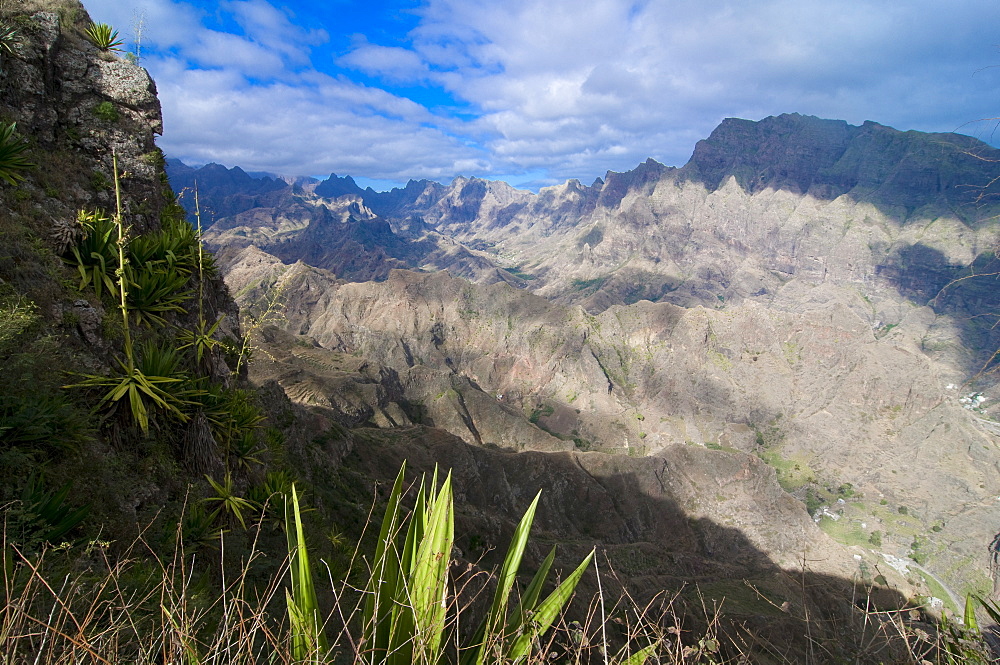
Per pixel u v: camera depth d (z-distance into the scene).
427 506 2.83
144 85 14.92
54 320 8.89
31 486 5.28
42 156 12.02
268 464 15.34
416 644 2.41
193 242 12.86
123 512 7.22
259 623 2.58
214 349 13.82
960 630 3.04
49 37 13.33
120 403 8.88
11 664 2.65
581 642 2.42
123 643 3.12
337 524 19.66
